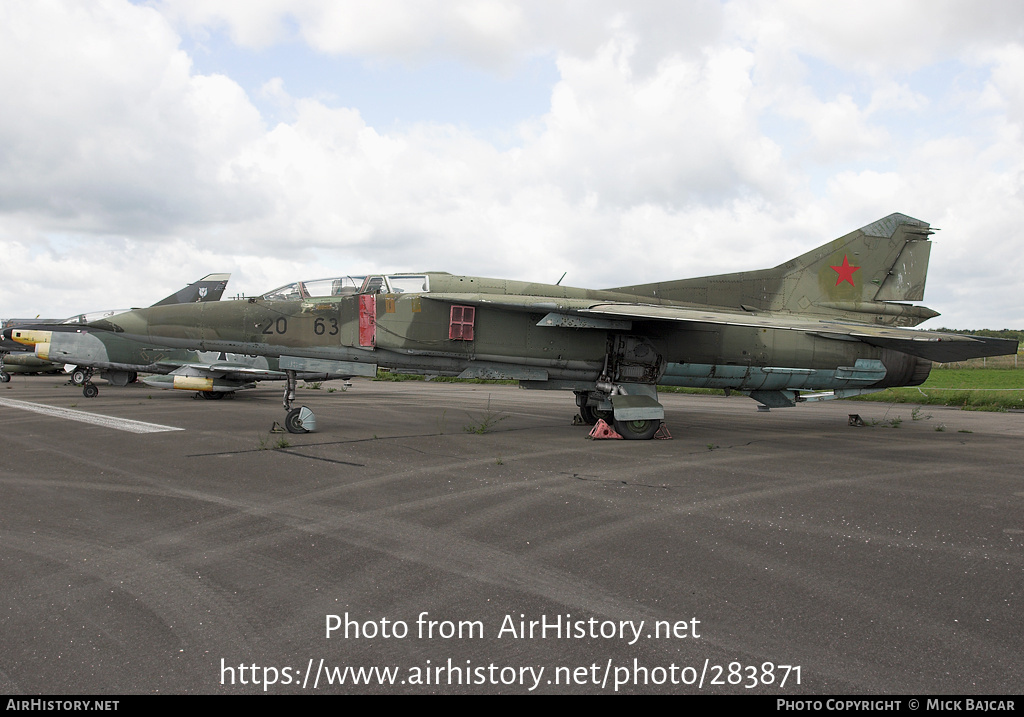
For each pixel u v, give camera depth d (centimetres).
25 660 362
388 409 1886
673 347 1370
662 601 441
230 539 572
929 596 450
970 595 453
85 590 459
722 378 1415
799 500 725
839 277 1480
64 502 705
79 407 1869
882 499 735
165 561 517
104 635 391
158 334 1294
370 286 1314
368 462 946
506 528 605
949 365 5247
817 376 1452
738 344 1397
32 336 2389
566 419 1627
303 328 1274
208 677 344
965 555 538
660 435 1298
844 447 1167
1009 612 424
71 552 539
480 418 1620
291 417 1273
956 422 1692
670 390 3147
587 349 1323
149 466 911
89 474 855
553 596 448
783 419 1762
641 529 604
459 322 1269
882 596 450
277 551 540
